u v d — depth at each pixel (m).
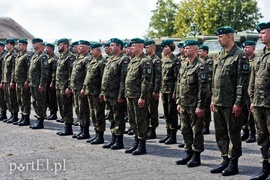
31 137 8.44
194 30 41.81
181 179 5.59
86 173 5.88
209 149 7.52
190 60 6.25
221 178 5.64
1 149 7.34
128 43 8.91
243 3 38.56
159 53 16.36
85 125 8.33
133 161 6.57
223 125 5.87
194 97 6.13
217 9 38.19
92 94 7.78
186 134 6.36
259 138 5.53
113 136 7.57
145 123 7.02
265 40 5.31
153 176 5.73
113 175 5.78
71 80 8.44
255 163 6.47
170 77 8.01
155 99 7.98
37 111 9.45
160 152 7.23
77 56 8.65
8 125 9.91
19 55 9.79
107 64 7.56
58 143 7.89
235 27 38.09
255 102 5.46
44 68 9.24
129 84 7.04
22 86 9.67
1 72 10.64
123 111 7.43
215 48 17.02
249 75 5.64
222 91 5.70
